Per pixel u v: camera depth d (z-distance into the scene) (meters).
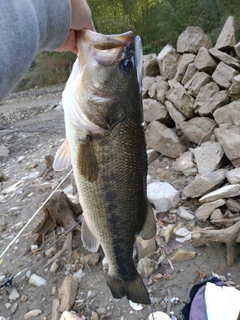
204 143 0.94
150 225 0.42
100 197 0.36
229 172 0.81
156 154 1.08
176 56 1.13
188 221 0.79
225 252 0.71
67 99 0.34
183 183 0.90
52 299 0.72
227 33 0.98
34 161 1.51
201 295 0.58
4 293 0.77
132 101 0.34
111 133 0.34
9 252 0.89
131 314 0.63
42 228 0.87
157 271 0.69
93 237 0.40
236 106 0.90
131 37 0.33
